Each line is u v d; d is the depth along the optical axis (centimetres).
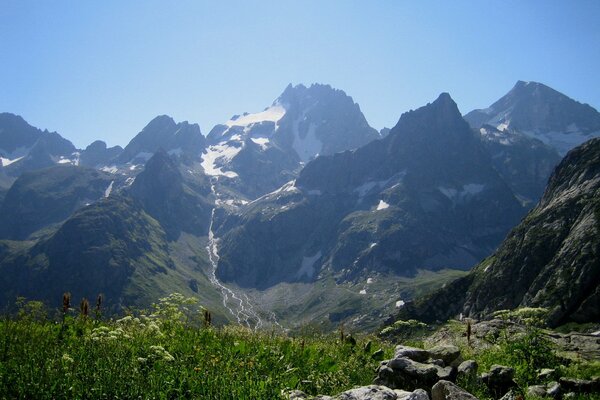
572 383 1438
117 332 1374
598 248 11756
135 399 1062
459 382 1402
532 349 1655
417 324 2159
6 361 1184
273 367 1420
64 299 1605
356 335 2133
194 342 1539
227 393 1099
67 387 1056
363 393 1188
